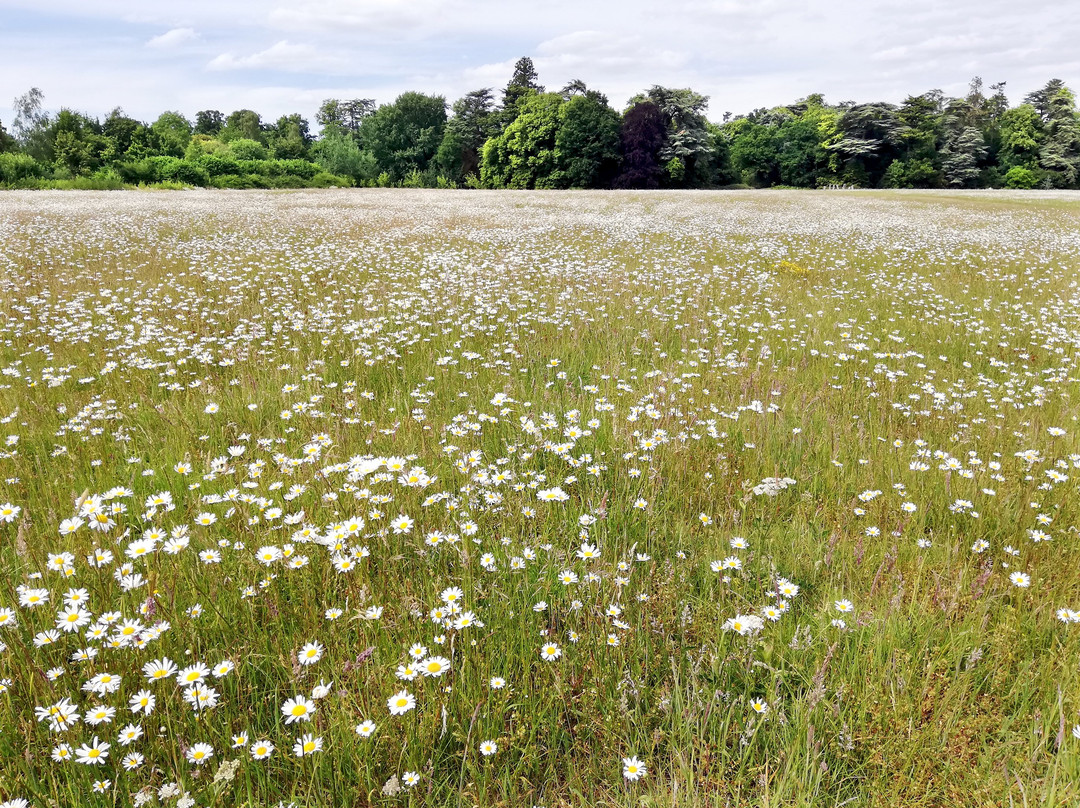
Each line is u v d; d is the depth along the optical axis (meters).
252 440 5.23
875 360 7.93
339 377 6.84
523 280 12.41
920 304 11.24
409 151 95.38
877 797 2.44
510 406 5.72
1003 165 91.31
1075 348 8.48
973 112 95.88
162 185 52.09
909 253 17.52
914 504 4.35
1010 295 12.09
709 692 2.84
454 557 3.60
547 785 2.57
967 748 2.60
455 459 4.59
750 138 92.69
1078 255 17.33
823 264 15.70
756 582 3.55
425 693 2.74
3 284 10.61
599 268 13.67
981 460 5.15
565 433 5.04
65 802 2.26
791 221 25.86
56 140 63.12
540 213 28.20
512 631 3.10
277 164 64.88
